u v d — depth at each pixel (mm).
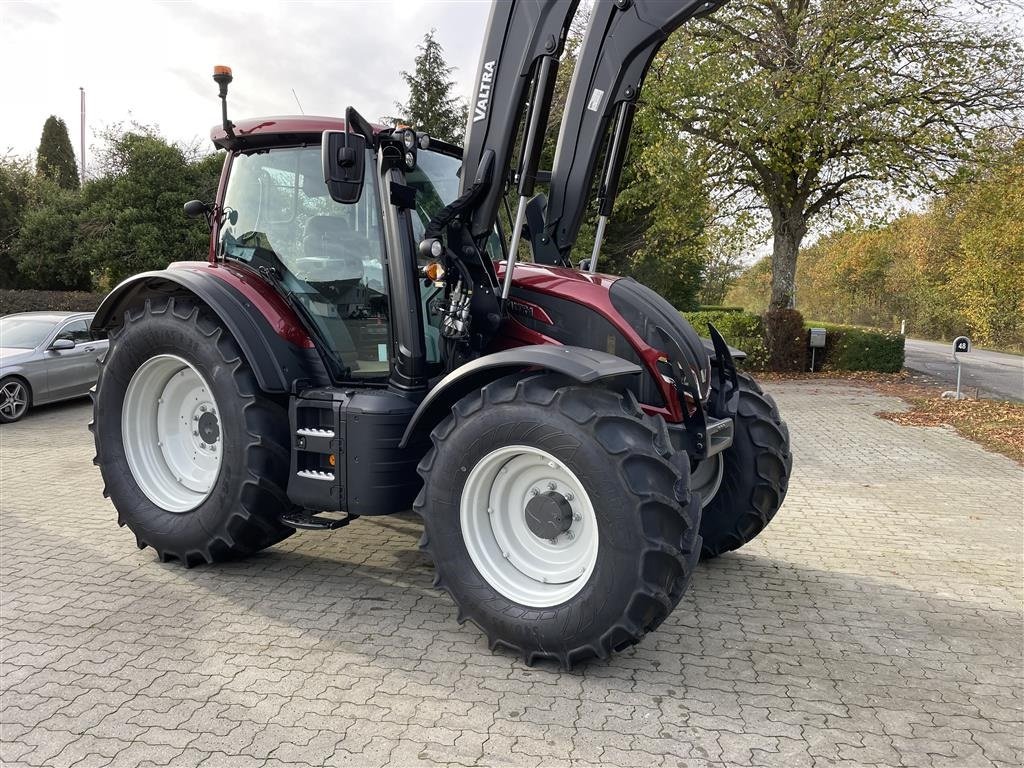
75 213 22094
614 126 3771
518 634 2826
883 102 12664
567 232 3861
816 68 12484
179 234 19312
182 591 3564
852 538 4613
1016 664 2975
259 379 3418
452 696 2646
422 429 3307
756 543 4504
